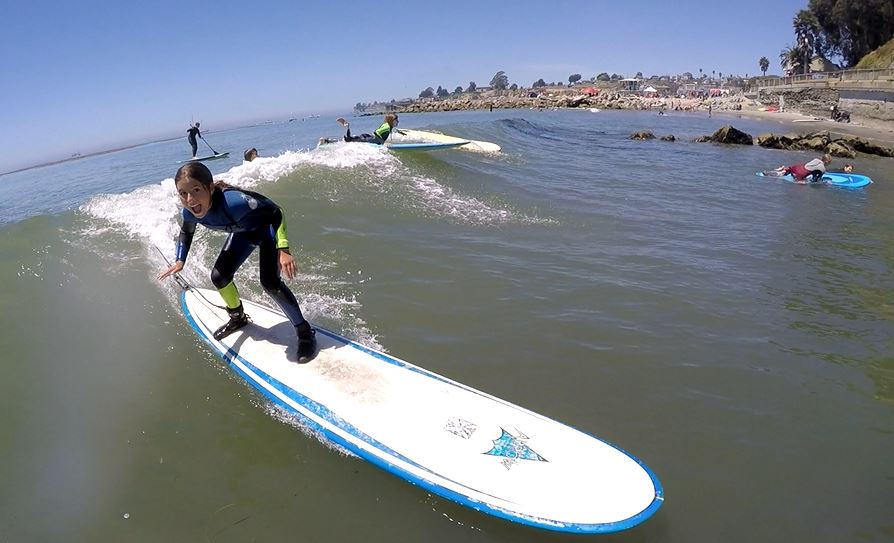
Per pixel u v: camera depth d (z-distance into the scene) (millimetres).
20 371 3951
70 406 3639
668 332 4922
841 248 7637
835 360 4520
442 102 99312
